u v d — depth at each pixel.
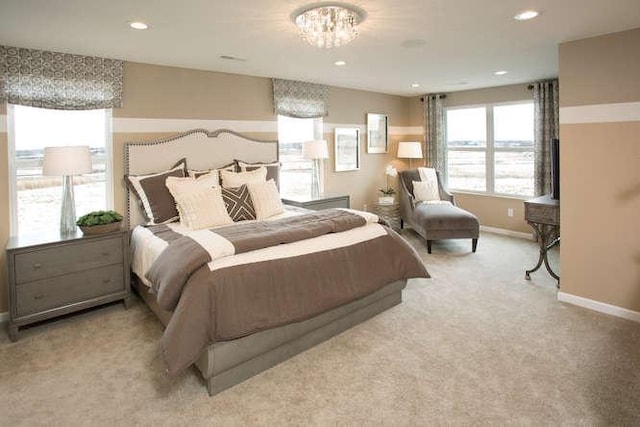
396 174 6.34
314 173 5.58
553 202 3.78
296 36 3.07
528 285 3.86
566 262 3.40
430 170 6.16
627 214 3.03
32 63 3.30
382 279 3.03
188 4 2.39
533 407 2.05
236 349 2.24
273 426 1.95
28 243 2.92
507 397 2.14
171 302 2.30
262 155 4.81
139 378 2.38
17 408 2.11
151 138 3.99
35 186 3.50
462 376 2.34
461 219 4.99
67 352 2.70
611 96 3.03
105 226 3.23
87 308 3.34
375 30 2.97
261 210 3.94
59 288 3.03
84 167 3.20
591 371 2.37
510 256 4.87
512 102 5.67
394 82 5.36
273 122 4.95
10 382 2.35
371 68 4.36
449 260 4.73
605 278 3.18
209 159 4.35
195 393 2.22
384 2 2.41
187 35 3.00
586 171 3.21
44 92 3.36
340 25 2.65
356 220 3.24
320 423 1.97
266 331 2.36
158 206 3.69
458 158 6.54
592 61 3.12
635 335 2.80
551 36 3.12
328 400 2.14
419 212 5.36
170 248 2.62
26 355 2.66
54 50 3.36
